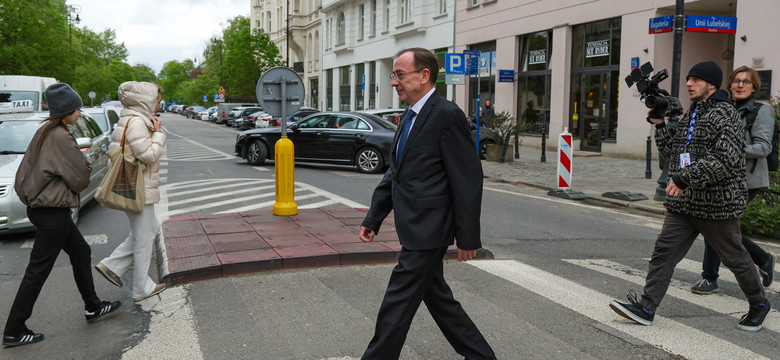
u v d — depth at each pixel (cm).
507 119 1770
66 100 414
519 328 441
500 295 519
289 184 820
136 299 496
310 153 1523
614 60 1934
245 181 1278
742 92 502
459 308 339
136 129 454
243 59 4791
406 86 317
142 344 411
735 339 426
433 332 431
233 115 4328
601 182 1296
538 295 520
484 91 2662
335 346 406
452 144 310
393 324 314
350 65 4184
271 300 499
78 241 443
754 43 1463
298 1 5394
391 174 333
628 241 752
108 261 487
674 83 1038
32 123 873
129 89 461
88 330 439
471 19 2700
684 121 444
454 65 1493
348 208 884
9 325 406
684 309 491
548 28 2206
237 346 407
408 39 3297
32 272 409
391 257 617
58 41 2783
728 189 421
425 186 314
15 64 2636
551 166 1619
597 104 2019
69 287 542
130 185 462
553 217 909
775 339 426
